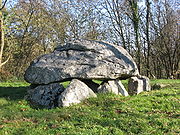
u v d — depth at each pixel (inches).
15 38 1212.5
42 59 540.7
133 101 443.2
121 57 556.7
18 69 1369.3
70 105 419.5
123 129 289.0
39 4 1278.3
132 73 559.2
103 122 309.7
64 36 1370.6
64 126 292.4
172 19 1443.2
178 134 267.6
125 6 1305.4
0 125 313.0
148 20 1364.4
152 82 828.0
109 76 512.1
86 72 489.4
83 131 271.4
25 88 613.6
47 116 351.3
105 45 573.3
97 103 427.8
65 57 533.3
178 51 1599.4
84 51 545.6
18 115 366.6
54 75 493.7
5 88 633.6
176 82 800.9
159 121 312.8
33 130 281.0
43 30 1365.7
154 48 1577.3
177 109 384.2
